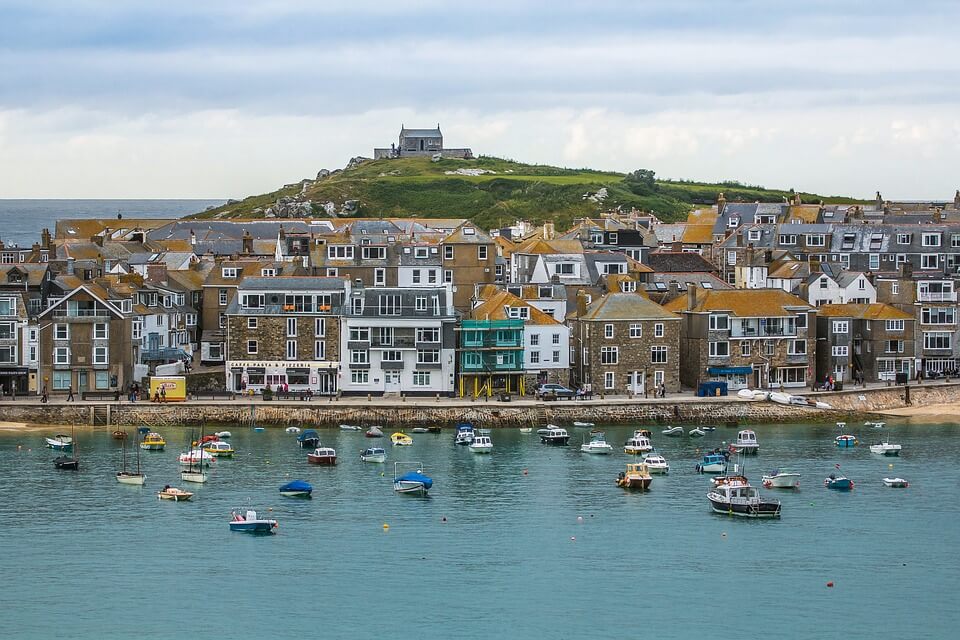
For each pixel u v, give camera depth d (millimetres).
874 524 174000
